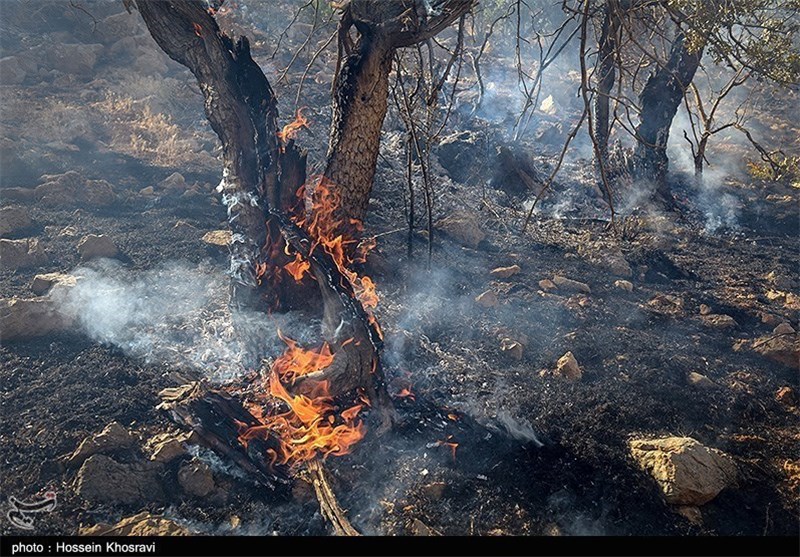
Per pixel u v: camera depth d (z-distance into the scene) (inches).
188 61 221.8
